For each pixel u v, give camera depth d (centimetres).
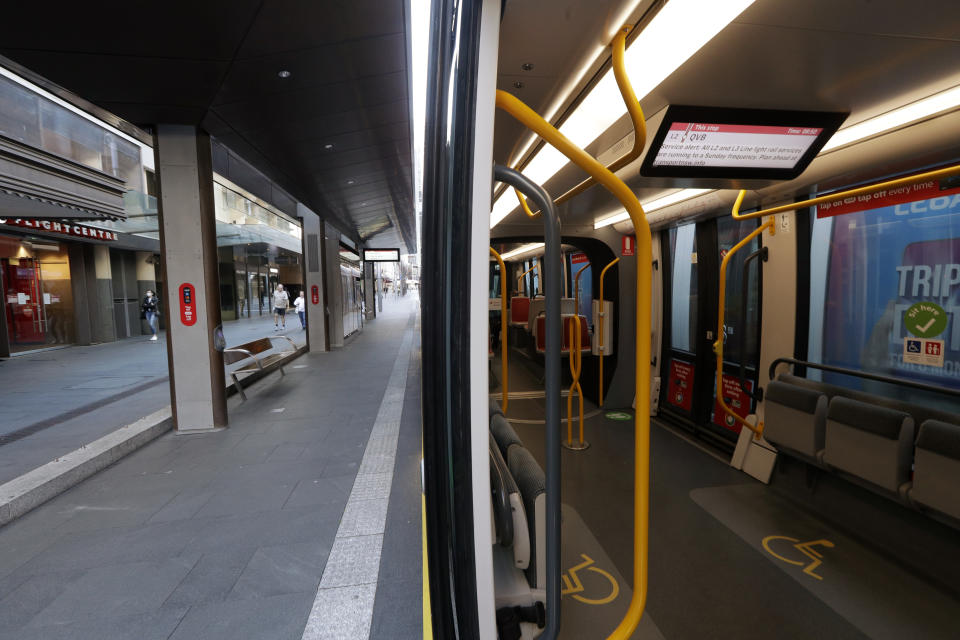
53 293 1218
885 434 254
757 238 403
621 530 304
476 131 84
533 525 158
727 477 379
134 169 1230
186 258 507
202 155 506
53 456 435
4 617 228
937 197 263
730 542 286
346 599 236
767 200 354
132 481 386
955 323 259
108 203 836
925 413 255
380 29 343
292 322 2089
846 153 248
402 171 854
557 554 102
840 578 250
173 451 456
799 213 348
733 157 216
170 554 279
